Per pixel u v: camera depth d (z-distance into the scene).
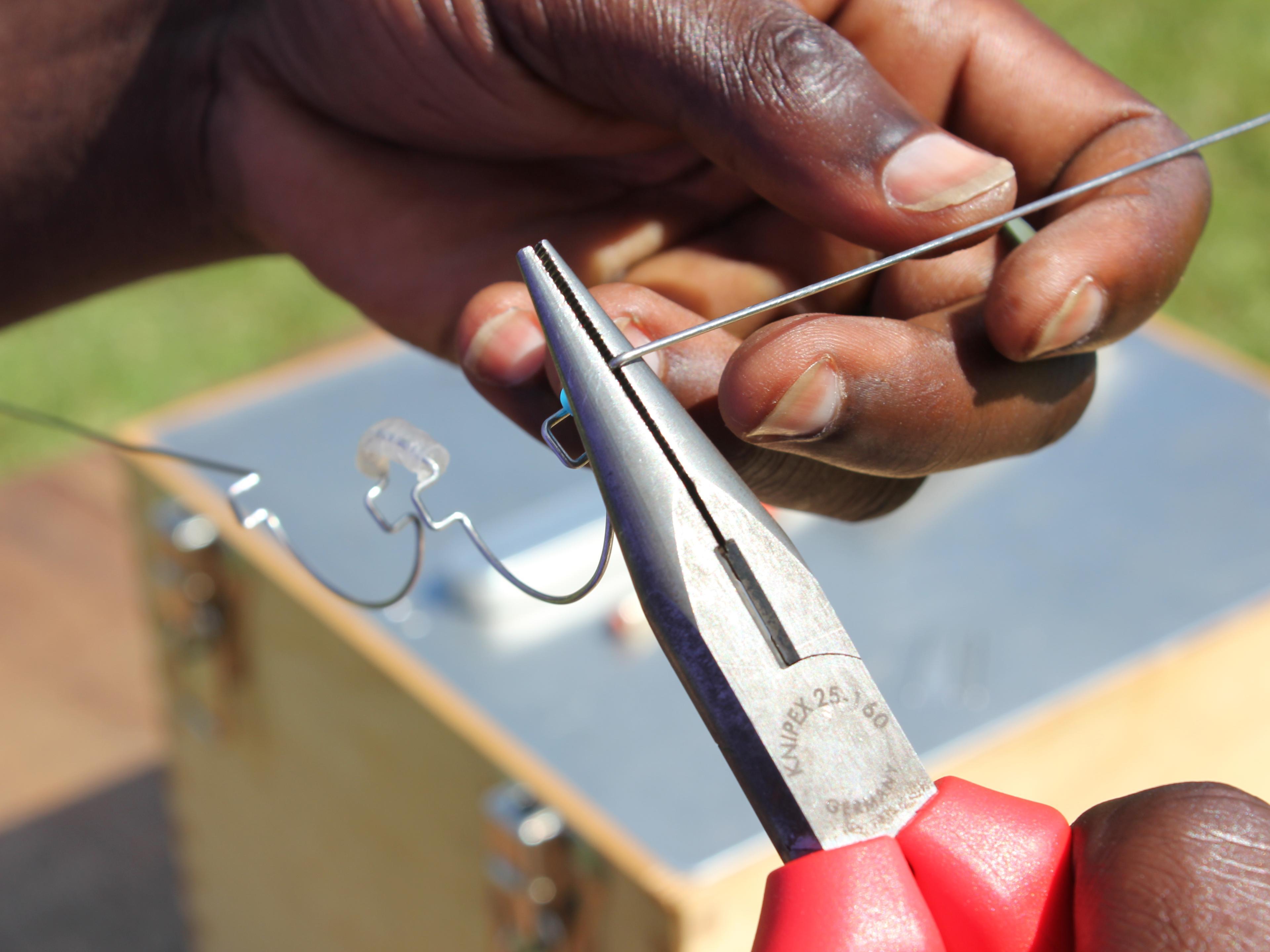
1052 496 1.37
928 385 0.69
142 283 1.19
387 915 1.34
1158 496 1.37
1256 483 1.39
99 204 1.11
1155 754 1.19
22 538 2.19
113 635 2.04
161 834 1.87
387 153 0.98
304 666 1.31
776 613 0.56
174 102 1.04
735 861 0.98
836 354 0.65
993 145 0.87
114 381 3.08
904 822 0.56
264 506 1.36
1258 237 3.22
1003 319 0.69
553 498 1.35
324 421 1.48
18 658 2.01
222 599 1.39
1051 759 1.13
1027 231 0.83
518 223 0.96
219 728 1.48
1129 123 0.83
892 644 1.19
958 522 1.34
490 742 1.09
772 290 0.91
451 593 1.23
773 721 0.56
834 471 0.78
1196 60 3.85
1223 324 2.99
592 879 1.03
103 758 1.93
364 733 1.26
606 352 0.59
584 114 0.88
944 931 0.56
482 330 0.79
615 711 1.13
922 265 0.85
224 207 1.08
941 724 1.11
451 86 0.88
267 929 1.60
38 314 1.19
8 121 1.05
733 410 0.65
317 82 0.95
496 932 1.14
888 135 0.72
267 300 3.34
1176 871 0.53
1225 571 1.27
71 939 1.75
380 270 0.99
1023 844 0.56
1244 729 1.23
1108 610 1.23
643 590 0.57
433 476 0.72
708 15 0.75
